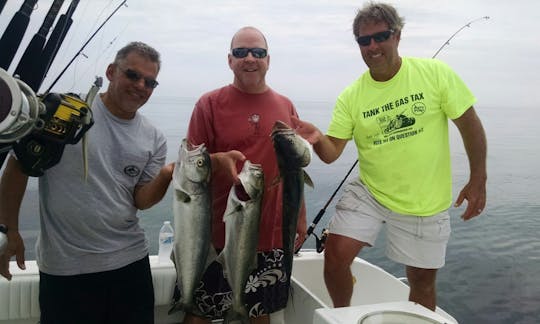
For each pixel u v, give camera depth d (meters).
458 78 2.85
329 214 9.95
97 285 2.48
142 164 2.61
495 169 17.42
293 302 3.41
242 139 2.98
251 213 2.56
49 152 1.64
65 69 2.16
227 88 3.09
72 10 2.03
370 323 1.89
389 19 2.76
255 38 2.94
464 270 7.66
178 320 3.42
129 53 2.43
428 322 1.92
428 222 2.88
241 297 2.60
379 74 2.93
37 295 2.95
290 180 2.59
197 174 2.50
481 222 10.29
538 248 8.55
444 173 2.92
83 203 2.38
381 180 2.97
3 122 1.20
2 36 1.71
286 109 3.17
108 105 2.52
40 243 2.45
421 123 2.85
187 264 2.52
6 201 2.29
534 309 6.27
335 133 3.13
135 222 2.66
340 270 3.00
